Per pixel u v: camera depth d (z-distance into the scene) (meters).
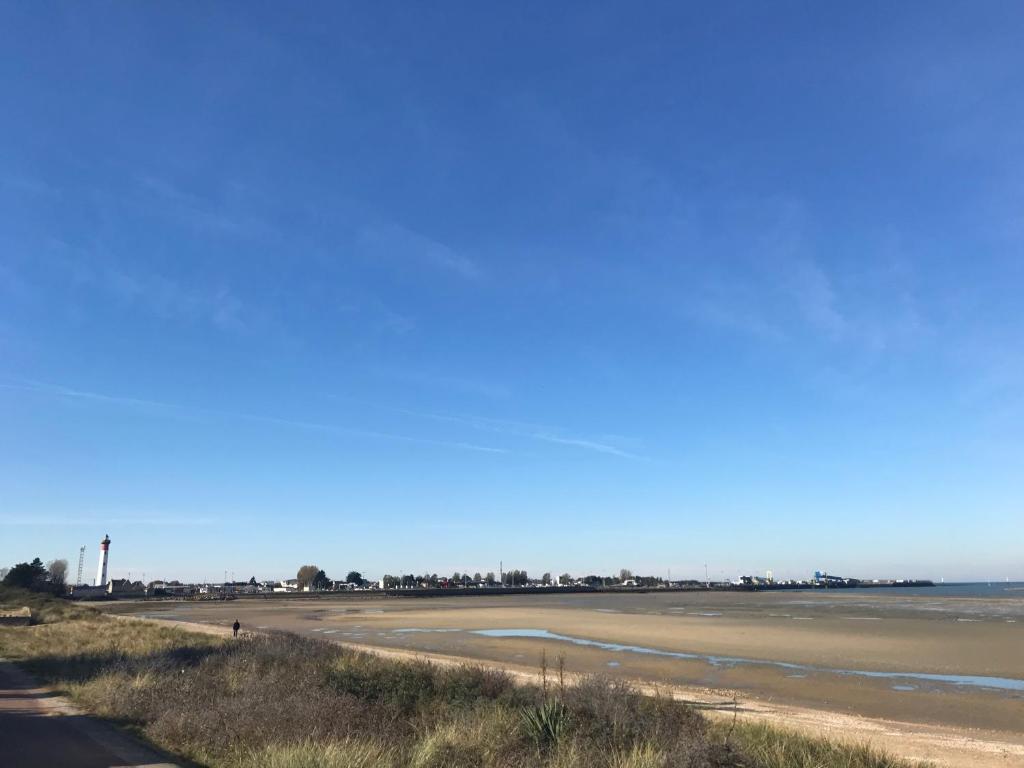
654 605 102.00
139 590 195.38
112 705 14.20
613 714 11.96
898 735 17.42
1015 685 26.11
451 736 10.91
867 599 128.38
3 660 24.98
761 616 67.06
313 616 77.62
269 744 9.98
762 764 10.40
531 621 61.62
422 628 55.16
